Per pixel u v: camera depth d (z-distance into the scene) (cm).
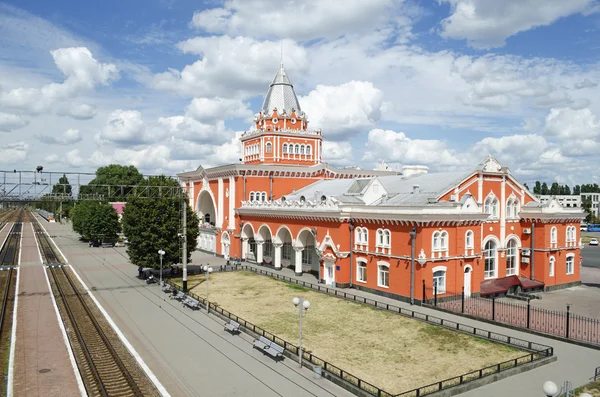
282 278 5206
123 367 2508
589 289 4975
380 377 2403
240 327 3256
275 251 5856
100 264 6450
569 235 5125
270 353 2650
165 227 5100
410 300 3975
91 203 9219
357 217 4556
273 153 7075
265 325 3356
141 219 5097
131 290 4625
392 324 3366
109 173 13362
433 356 2712
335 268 4719
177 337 3069
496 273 4841
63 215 17075
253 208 6162
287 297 4269
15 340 3012
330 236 4812
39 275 5553
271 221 5903
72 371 2489
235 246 6725
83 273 5691
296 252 5444
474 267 4284
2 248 8444
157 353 2752
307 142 7331
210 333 3164
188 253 5506
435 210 3975
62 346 2898
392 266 4194
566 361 2661
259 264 6225
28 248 8450
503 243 4894
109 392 2231
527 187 5128
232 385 2294
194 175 7944
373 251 4406
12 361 2634
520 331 3222
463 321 3469
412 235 3931
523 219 5031
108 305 3975
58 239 10238
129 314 3666
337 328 3272
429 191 4644
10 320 3497
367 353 2769
